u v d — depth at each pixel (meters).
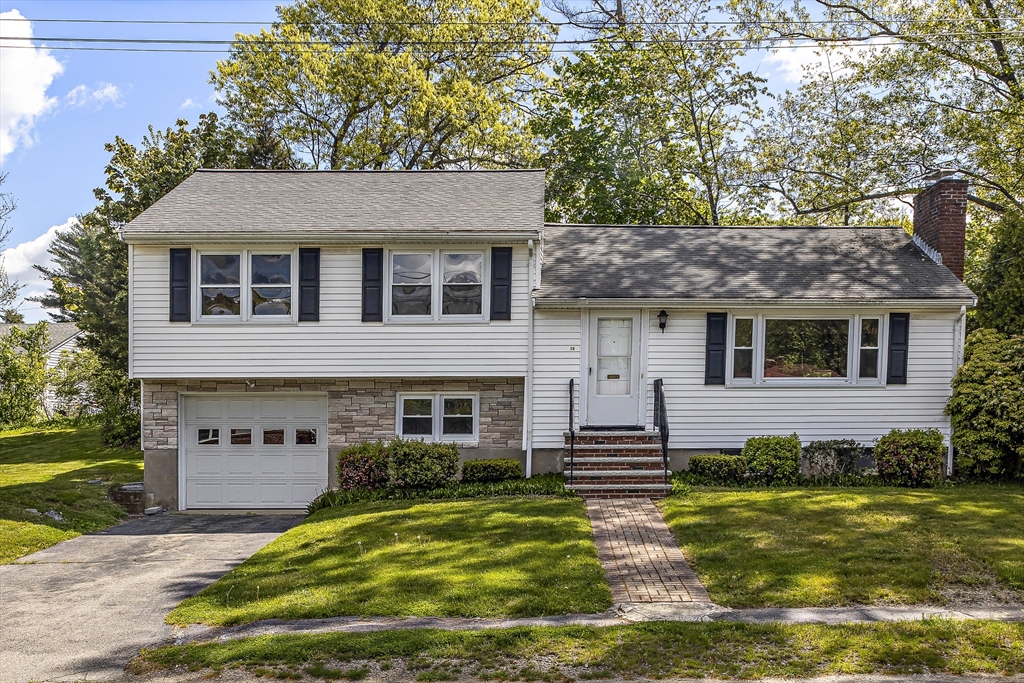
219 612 8.19
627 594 8.27
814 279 15.96
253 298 15.25
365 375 15.26
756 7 27.08
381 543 10.61
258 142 29.36
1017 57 22.75
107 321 25.55
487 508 12.48
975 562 8.88
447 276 15.31
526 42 31.17
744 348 15.63
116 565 10.86
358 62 27.95
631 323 15.66
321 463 16.25
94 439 28.03
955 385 15.27
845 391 15.61
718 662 6.40
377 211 15.80
